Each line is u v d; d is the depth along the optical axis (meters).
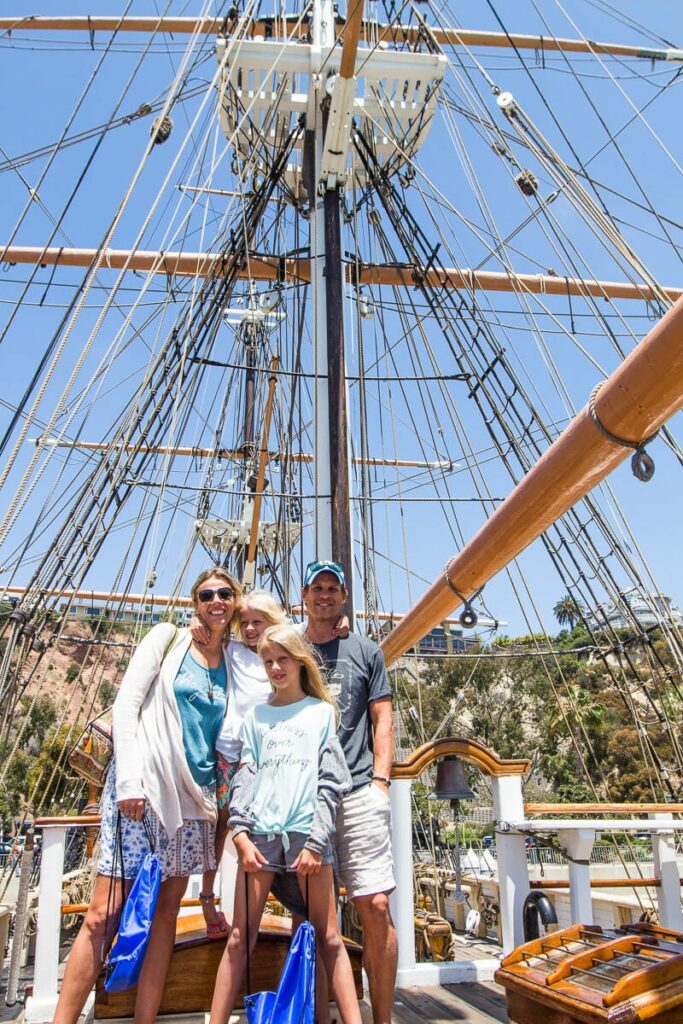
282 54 9.58
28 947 6.11
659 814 4.79
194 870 2.88
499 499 9.85
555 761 42.78
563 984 2.71
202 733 2.95
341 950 2.65
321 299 9.19
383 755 3.08
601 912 9.74
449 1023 3.42
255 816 2.69
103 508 9.39
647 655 8.80
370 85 10.19
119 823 2.78
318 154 9.77
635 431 3.42
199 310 10.70
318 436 8.09
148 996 2.78
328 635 3.36
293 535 14.69
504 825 4.19
